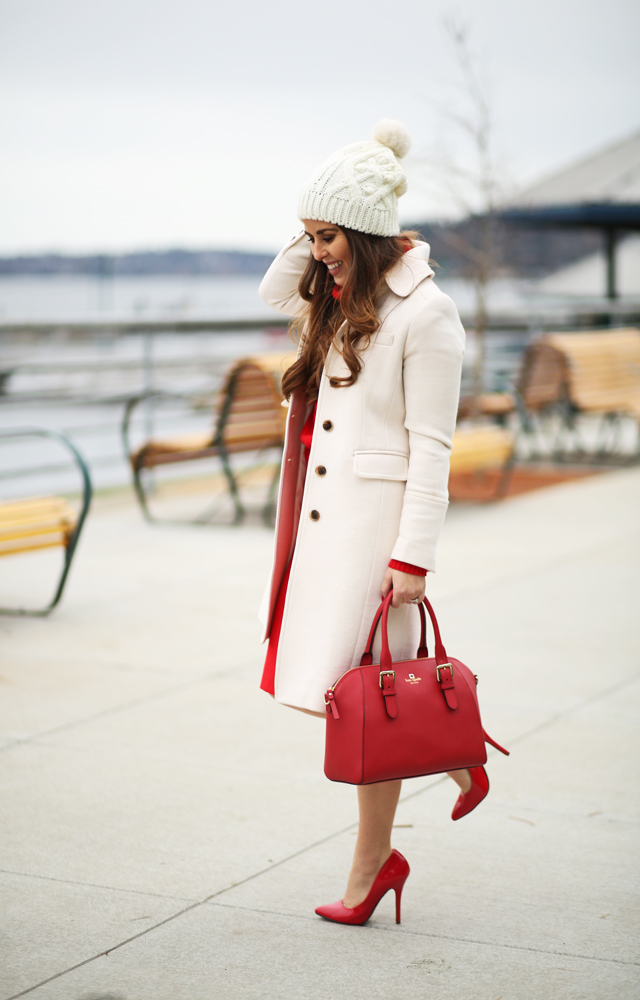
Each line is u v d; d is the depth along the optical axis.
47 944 2.55
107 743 3.86
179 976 2.42
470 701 2.48
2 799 3.38
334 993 2.36
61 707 4.21
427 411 2.49
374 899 2.64
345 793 3.47
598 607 5.76
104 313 8.70
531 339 12.09
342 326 2.53
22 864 2.97
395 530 2.53
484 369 11.02
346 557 2.52
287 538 2.70
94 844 3.09
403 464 2.53
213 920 2.68
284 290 2.92
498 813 3.34
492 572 6.53
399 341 2.48
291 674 2.57
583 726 4.07
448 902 2.79
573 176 15.35
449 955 2.53
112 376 12.95
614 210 14.16
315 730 4.02
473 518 8.27
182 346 16.22
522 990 2.38
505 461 9.02
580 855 3.06
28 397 8.41
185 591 6.05
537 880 2.91
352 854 3.05
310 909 2.74
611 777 3.61
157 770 3.63
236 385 7.69
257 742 3.89
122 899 2.78
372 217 2.45
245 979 2.41
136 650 4.97
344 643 2.53
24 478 10.38
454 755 2.44
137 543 7.34
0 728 3.98
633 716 4.18
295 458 2.70
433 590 6.09
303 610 2.56
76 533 5.43
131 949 2.54
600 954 2.54
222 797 3.42
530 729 4.04
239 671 4.69
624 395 11.61
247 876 2.92
